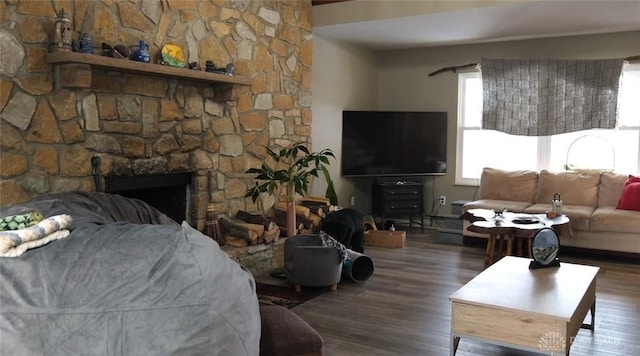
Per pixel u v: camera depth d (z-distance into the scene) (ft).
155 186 13.96
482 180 21.68
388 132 22.61
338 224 17.21
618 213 17.43
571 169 20.94
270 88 17.81
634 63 19.79
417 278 15.42
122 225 6.63
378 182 23.11
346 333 11.21
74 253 5.75
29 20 10.90
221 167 15.92
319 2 19.52
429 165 23.11
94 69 12.10
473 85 23.09
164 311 5.39
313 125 20.99
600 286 14.52
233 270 6.07
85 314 5.31
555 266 11.14
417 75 24.17
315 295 13.76
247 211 16.96
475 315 8.85
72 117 11.73
